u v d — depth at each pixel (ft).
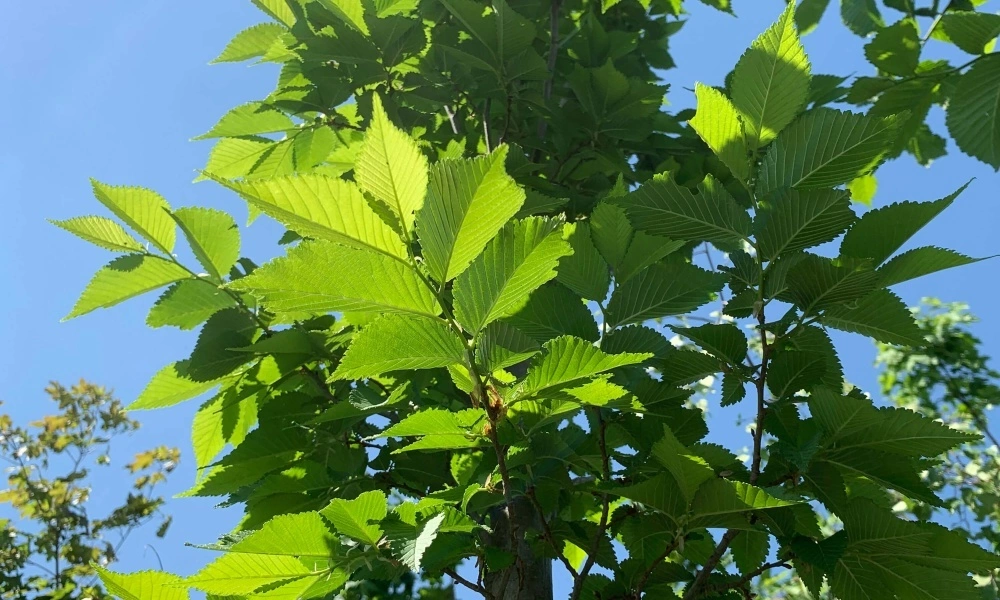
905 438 5.98
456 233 4.08
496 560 5.84
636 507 7.06
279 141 12.75
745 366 6.54
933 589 6.19
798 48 5.77
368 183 3.92
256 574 5.34
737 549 7.27
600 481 6.35
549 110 11.93
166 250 9.27
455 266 4.19
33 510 36.83
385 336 4.37
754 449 6.24
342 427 8.09
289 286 4.07
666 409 6.89
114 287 9.12
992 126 10.25
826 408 6.03
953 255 5.72
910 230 5.89
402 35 11.44
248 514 7.74
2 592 31.99
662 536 7.14
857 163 5.77
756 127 5.99
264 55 12.80
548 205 7.68
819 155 5.79
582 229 6.72
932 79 11.06
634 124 12.07
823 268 5.74
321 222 3.94
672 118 13.08
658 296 6.78
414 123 12.12
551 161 12.54
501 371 5.35
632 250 6.84
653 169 13.37
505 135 11.87
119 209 9.02
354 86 11.78
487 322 4.52
